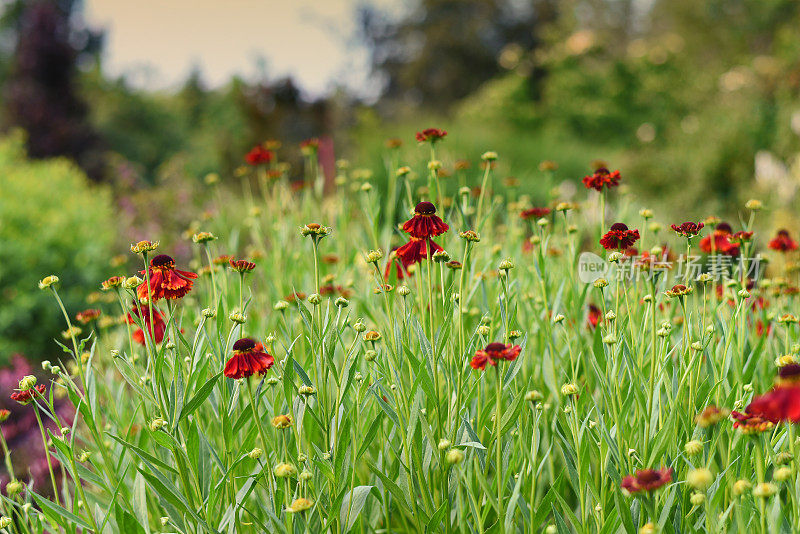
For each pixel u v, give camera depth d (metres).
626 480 1.28
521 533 1.68
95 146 15.67
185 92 26.53
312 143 3.42
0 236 5.03
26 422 2.88
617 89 14.45
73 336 1.66
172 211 6.64
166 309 1.71
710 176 8.22
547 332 1.90
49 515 1.59
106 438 1.95
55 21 16.16
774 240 2.52
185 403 1.54
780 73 9.06
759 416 1.27
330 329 1.61
